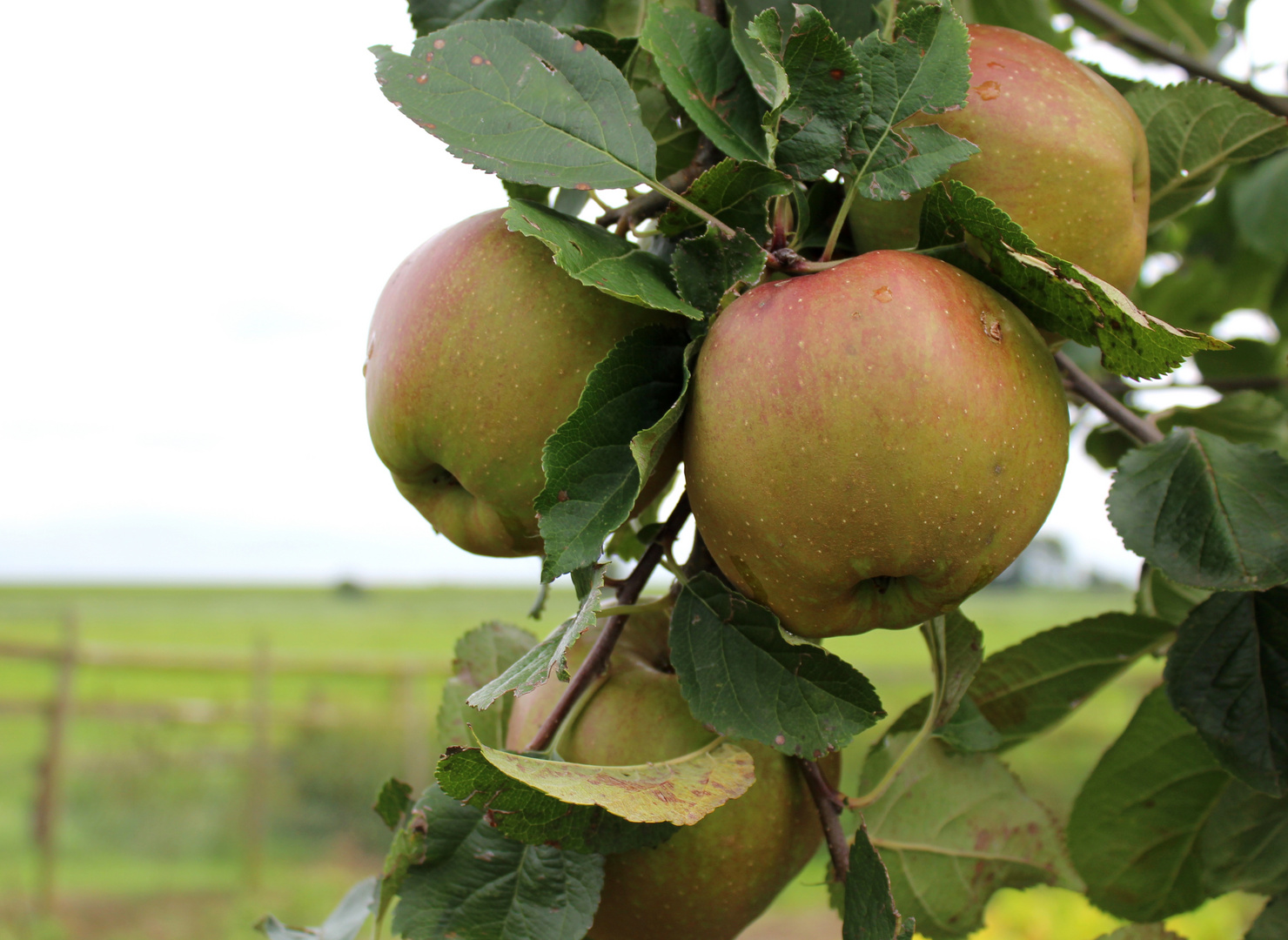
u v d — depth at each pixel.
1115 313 0.65
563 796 0.64
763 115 0.79
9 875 9.14
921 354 0.64
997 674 1.07
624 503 0.69
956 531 0.67
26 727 13.26
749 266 0.74
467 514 0.89
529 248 0.81
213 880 9.63
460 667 1.09
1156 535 0.83
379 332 0.86
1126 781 1.09
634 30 1.03
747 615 0.76
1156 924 1.00
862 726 0.72
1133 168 0.87
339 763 11.40
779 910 9.51
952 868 1.02
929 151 0.74
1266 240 1.78
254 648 10.26
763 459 0.66
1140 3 1.81
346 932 0.91
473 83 0.76
